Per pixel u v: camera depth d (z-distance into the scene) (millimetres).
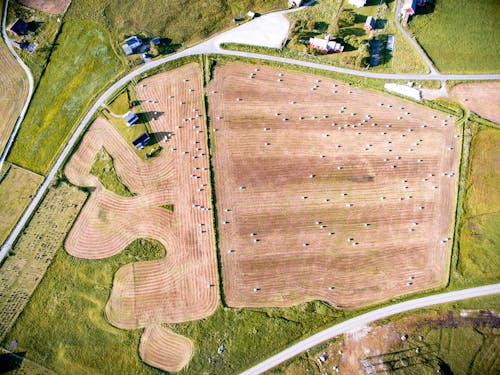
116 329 52969
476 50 62719
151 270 55000
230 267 54406
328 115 60844
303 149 59438
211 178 58219
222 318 52375
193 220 56656
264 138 60156
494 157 57250
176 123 61469
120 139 61250
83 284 55094
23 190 59625
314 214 56406
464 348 49156
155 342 52188
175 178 58781
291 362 49969
